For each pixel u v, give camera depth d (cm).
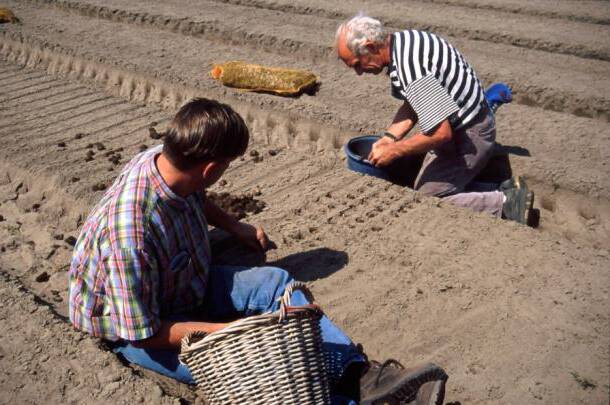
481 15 857
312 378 253
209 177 266
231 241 414
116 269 254
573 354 323
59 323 338
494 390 304
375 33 418
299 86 633
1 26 846
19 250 423
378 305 361
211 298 310
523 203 444
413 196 466
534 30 791
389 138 463
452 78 426
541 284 373
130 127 595
